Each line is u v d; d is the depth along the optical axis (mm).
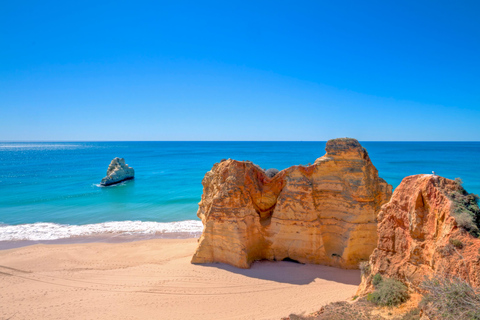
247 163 21609
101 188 56719
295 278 18141
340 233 19625
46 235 29969
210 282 17922
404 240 12094
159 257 22797
